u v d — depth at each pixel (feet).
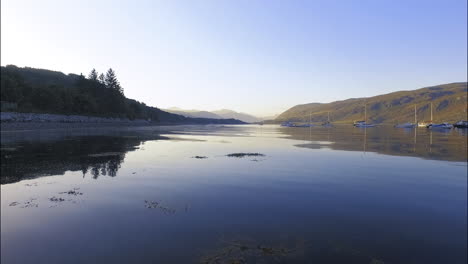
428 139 190.70
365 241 29.58
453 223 34.86
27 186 51.93
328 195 46.91
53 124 261.03
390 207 40.83
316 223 34.27
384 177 62.44
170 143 152.46
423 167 76.18
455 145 143.13
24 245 28.30
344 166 77.56
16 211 38.22
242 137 221.46
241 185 53.78
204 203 41.93
